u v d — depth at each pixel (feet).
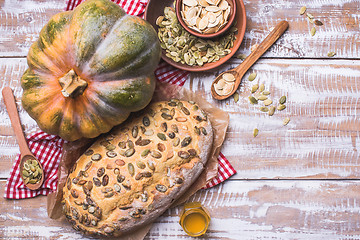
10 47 3.09
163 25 3.02
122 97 2.63
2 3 3.09
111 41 2.58
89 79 2.59
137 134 2.80
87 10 2.59
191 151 2.79
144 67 2.67
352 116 3.07
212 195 3.07
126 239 2.97
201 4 2.92
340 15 3.07
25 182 3.02
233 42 2.99
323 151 3.07
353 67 3.07
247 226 3.07
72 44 2.56
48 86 2.64
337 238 3.05
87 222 2.77
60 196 2.95
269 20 3.07
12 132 3.09
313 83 3.07
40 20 3.09
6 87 3.05
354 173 3.06
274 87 3.07
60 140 3.05
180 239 3.05
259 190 3.07
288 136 3.07
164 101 2.91
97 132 2.75
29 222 3.07
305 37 3.07
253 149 3.07
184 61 2.98
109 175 2.74
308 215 3.06
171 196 2.79
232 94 3.05
